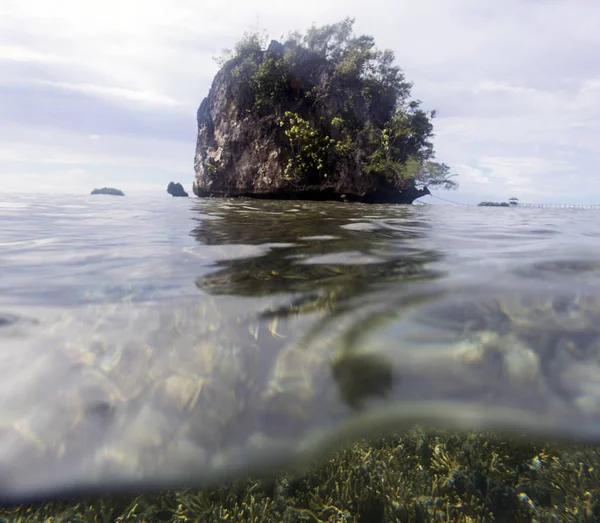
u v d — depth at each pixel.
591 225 6.09
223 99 33.84
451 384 1.23
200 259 2.92
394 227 5.57
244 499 0.95
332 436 1.06
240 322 1.64
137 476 0.94
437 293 1.98
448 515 0.99
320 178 29.62
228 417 1.09
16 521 0.88
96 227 5.09
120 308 1.79
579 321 1.60
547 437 1.07
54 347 1.41
